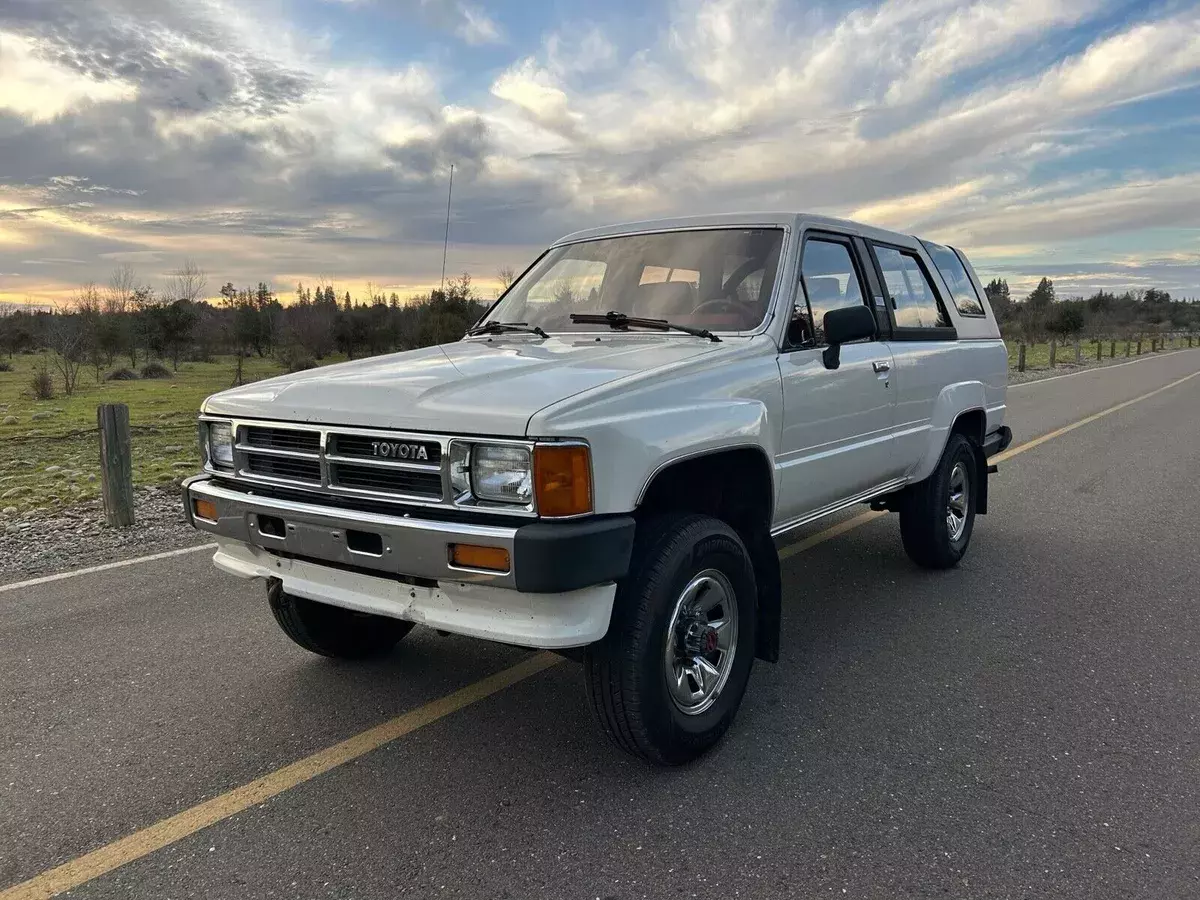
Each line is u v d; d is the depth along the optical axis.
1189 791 2.92
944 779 3.00
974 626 4.56
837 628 4.54
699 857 2.55
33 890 2.43
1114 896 2.37
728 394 3.20
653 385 2.91
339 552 2.81
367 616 4.00
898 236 4.96
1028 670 3.97
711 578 3.13
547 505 2.51
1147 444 11.23
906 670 3.98
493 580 2.51
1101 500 7.80
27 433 14.16
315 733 3.36
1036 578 5.42
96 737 3.32
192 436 13.62
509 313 4.30
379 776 3.04
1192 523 6.89
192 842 2.65
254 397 3.22
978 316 5.87
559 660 4.08
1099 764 3.10
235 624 4.56
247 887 2.43
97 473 9.83
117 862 2.55
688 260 3.97
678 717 2.97
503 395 2.69
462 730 3.38
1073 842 2.62
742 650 3.28
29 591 5.10
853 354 4.13
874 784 2.97
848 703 3.63
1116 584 5.28
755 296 3.73
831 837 2.65
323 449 2.88
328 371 3.40
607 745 3.26
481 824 2.73
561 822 2.74
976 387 5.53
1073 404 16.62
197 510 3.34
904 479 4.88
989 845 2.61
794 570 5.62
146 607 4.82
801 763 3.12
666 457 2.81
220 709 3.56
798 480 3.72
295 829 2.71
